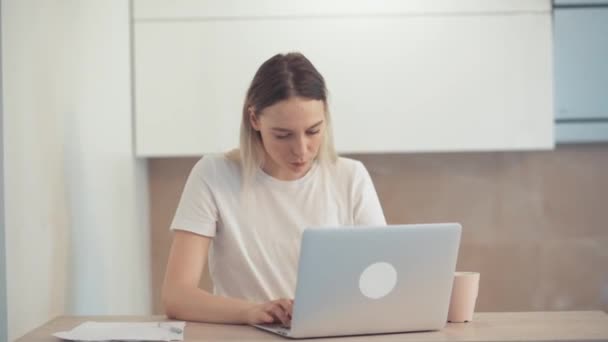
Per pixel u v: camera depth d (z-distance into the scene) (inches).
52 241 83.8
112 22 110.5
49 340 64.1
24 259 75.7
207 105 120.7
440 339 62.9
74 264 91.3
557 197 135.4
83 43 97.1
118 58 113.5
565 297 135.6
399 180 135.3
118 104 113.0
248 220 81.9
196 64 120.4
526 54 120.4
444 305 66.2
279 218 82.7
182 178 134.0
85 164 96.1
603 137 123.0
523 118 120.9
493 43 120.1
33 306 78.0
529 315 74.7
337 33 119.9
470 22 120.0
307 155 76.9
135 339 61.9
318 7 119.6
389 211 135.3
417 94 120.6
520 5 120.0
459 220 135.6
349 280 62.7
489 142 121.0
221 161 82.7
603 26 121.9
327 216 83.6
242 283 82.1
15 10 74.0
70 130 90.7
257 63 120.2
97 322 70.8
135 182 123.0
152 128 121.0
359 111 120.5
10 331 71.8
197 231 78.8
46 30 83.4
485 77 120.4
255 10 119.8
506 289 135.7
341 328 64.0
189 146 121.0
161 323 69.8
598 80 122.4
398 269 63.9
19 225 74.4
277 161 77.8
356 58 120.1
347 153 130.4
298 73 75.7
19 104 74.8
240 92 120.4
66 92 89.8
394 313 64.9
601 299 135.5
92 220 98.6
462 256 135.6
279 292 82.0
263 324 69.2
